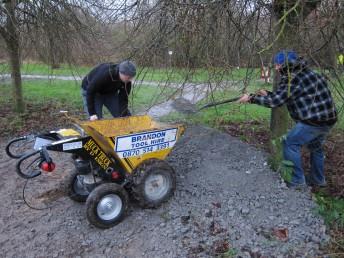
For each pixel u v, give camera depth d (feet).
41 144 12.33
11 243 12.64
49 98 36.76
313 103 13.52
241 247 11.91
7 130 25.07
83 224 13.39
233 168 16.11
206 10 11.64
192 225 12.92
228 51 12.04
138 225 13.07
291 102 13.88
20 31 26.08
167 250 11.93
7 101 33.63
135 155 13.32
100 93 16.62
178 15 11.94
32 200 15.20
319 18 10.93
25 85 43.93
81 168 12.88
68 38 26.73
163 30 12.57
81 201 14.65
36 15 24.73
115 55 15.84
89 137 12.59
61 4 25.32
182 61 12.94
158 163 13.62
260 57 10.57
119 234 12.76
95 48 26.61
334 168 17.52
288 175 14.67
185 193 14.58
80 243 12.48
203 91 13.00
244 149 17.94
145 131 13.20
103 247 12.26
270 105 13.20
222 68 12.00
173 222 13.08
